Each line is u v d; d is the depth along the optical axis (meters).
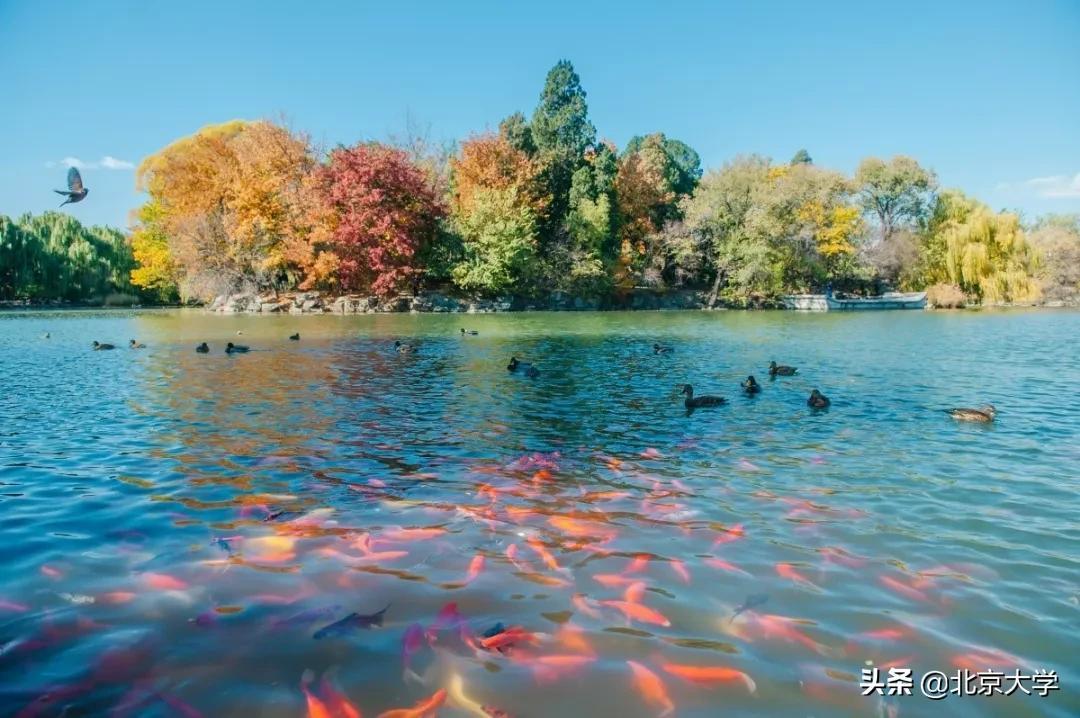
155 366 18.64
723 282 63.97
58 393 14.13
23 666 4.07
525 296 54.25
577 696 3.84
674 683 3.97
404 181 49.91
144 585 5.12
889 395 14.24
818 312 52.66
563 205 61.59
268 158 49.12
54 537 6.07
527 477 8.12
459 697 3.82
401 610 4.77
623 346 24.89
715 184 59.09
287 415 11.97
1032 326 35.41
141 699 3.78
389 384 15.66
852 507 7.04
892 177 66.75
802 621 4.68
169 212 55.09
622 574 5.37
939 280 62.22
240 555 5.68
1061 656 4.29
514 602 4.90
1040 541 6.14
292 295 49.59
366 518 6.63
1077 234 67.38
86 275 61.53
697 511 6.88
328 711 3.67
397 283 50.12
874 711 3.74
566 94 64.69
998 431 10.76
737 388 15.20
